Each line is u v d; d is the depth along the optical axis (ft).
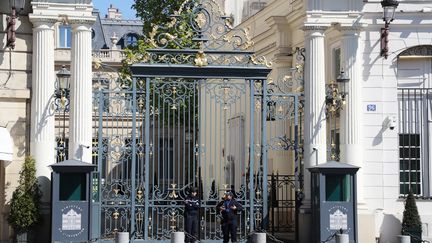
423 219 81.30
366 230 79.41
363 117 81.46
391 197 81.51
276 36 101.60
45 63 75.46
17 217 72.69
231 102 80.38
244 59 79.71
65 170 71.31
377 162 81.46
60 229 71.26
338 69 87.76
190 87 80.64
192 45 83.92
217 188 84.84
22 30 76.23
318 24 79.41
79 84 75.66
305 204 79.15
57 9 75.41
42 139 75.10
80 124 75.51
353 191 74.02
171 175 95.61
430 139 82.84
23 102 75.92
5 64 75.77
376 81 81.71
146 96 77.61
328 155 81.66
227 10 131.03
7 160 73.82
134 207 76.74
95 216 74.90
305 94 79.82
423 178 82.69
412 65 82.89
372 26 81.71
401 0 82.07
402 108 82.74
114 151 77.30
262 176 79.25
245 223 78.28
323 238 73.51
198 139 76.89
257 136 99.40
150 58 78.13
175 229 77.46
